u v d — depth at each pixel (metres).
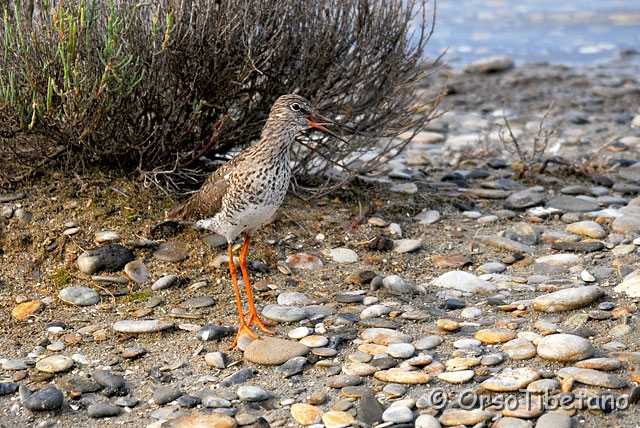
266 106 12.70
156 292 10.94
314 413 8.41
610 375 8.67
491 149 17.64
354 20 12.76
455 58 26.42
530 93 22.98
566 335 9.32
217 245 11.77
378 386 8.89
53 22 11.07
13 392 8.88
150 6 11.76
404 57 13.30
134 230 11.76
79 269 11.15
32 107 11.20
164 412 8.55
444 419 8.24
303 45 12.38
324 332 10.01
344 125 12.08
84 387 8.95
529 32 29.45
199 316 10.42
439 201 13.94
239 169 10.12
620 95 22.56
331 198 13.44
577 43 28.44
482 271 11.62
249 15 11.83
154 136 12.30
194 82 11.66
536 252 12.22
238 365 9.45
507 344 9.45
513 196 14.09
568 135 18.78
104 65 11.14
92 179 12.41
